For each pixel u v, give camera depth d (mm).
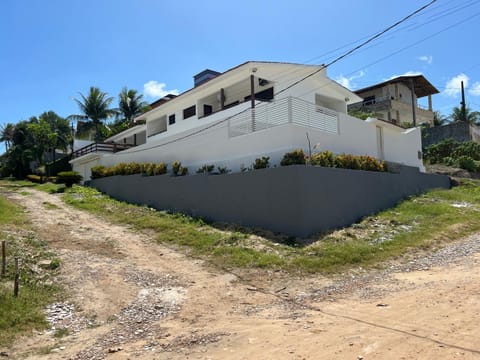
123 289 9125
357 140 20344
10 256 10234
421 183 20719
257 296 8727
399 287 8469
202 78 32500
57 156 45906
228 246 12320
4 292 8047
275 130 16438
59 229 14578
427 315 6352
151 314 7770
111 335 6801
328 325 6375
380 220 14930
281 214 13445
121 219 16953
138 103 46062
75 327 7223
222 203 15695
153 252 12484
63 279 9508
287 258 11172
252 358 5277
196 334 6523
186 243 13203
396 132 24844
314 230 13148
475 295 7152
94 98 44156
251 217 14477
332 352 5180
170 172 21109
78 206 20000
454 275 8984
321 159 14914
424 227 14133
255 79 21281
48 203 20672
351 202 14961
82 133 43719
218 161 19078
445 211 16422
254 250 11836
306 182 13180
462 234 13750
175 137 22828
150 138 29391
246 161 17594
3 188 28484
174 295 8844
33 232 13570
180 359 5516
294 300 8328
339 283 9438
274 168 13812
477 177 27938
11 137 46688
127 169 23188
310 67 21188
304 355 5184
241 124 19562
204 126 21766
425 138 35469
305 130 16469
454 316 6145
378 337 5578
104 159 29609
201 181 16812
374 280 9398
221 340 6125
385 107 37188
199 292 9031
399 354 4926
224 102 23984
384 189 17188
